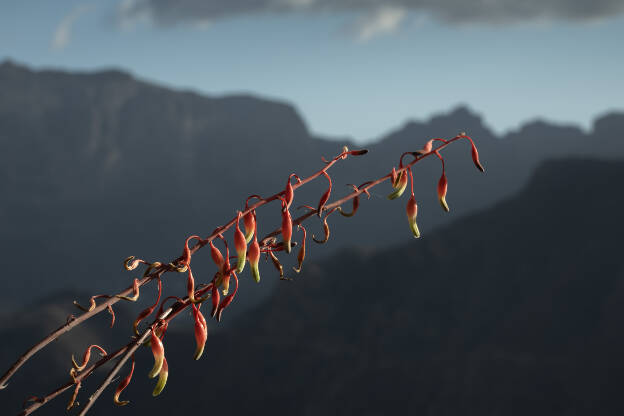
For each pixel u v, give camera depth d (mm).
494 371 59219
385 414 58875
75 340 71000
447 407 57656
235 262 1031
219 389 65188
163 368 981
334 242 161500
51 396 973
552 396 55875
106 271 165250
